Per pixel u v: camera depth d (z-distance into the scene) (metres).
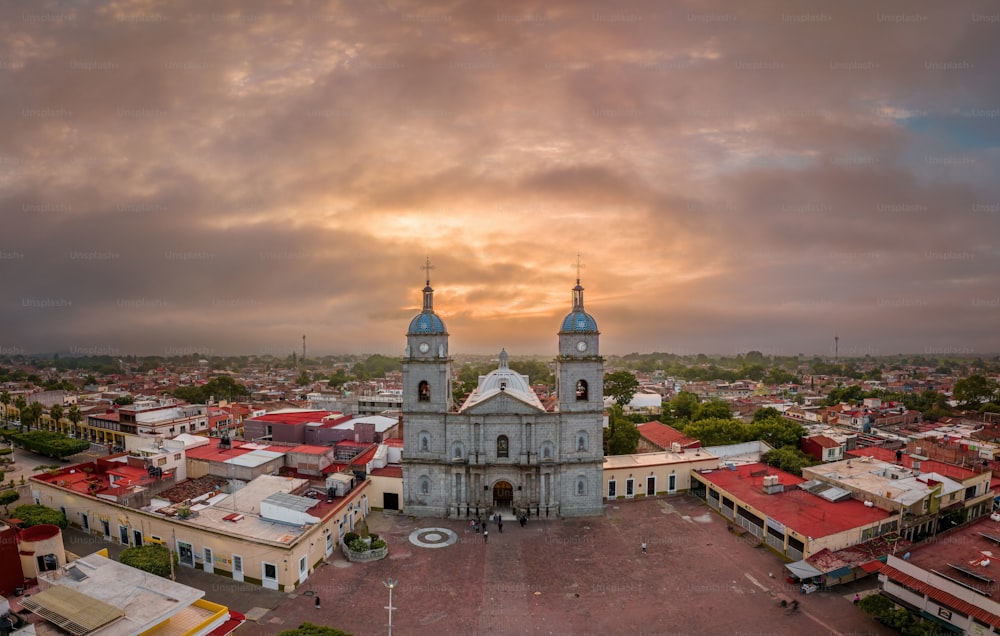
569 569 67.06
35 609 43.00
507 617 56.94
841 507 74.88
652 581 64.19
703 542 74.38
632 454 101.06
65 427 147.38
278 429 110.12
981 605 50.00
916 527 74.44
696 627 55.22
